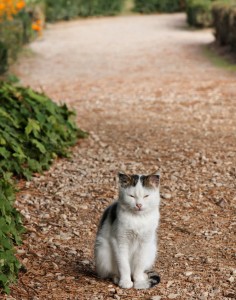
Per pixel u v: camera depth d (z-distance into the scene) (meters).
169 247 7.19
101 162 10.16
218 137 11.39
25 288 6.11
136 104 14.45
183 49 23.22
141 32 29.19
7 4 21.06
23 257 6.79
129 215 5.90
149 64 20.27
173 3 37.88
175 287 6.18
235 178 9.36
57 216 8.07
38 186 9.03
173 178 9.40
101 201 8.60
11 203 7.57
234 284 6.23
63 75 18.80
